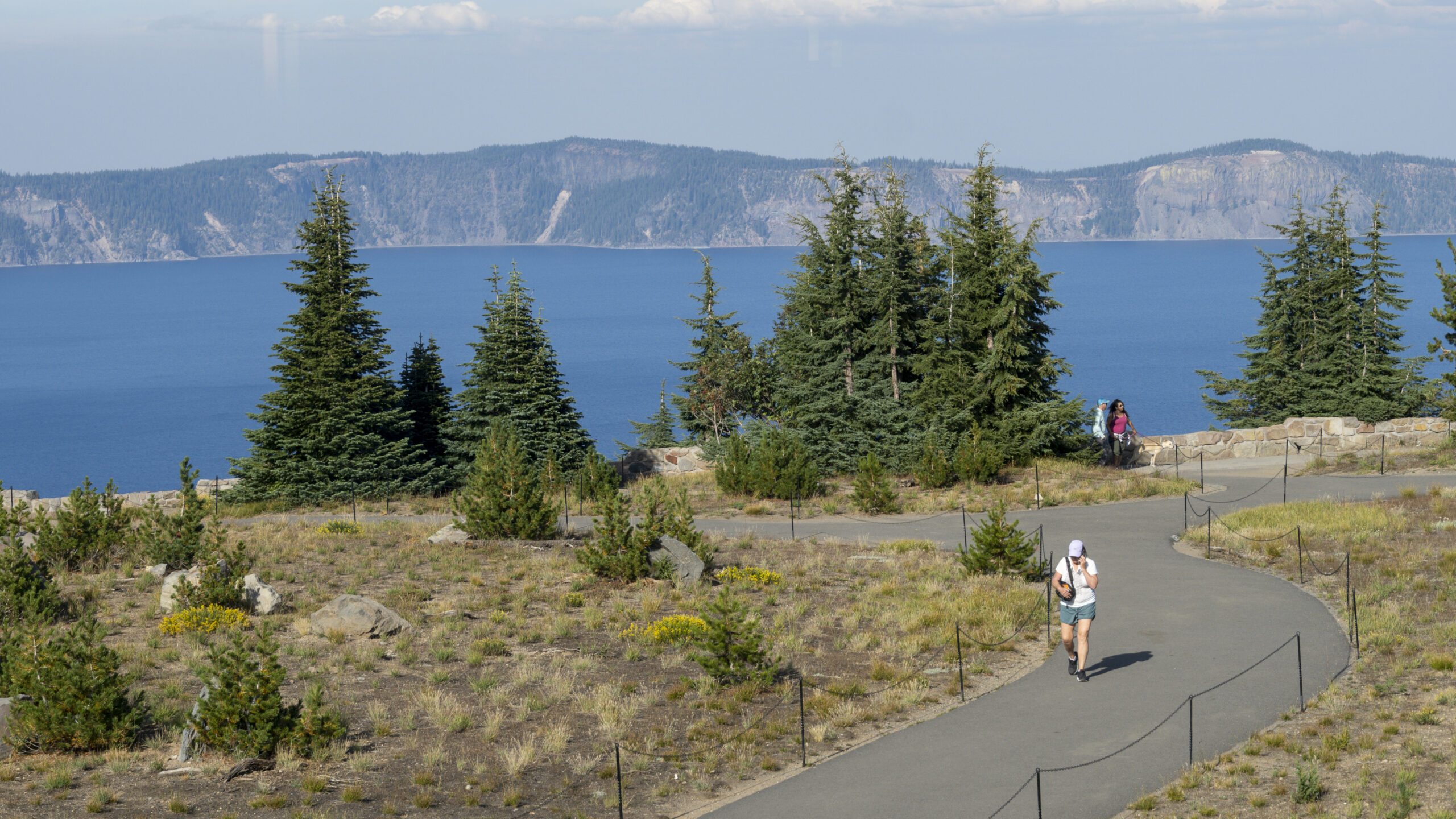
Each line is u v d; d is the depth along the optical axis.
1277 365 46.59
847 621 17.77
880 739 13.02
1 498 29.77
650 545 21.14
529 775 11.68
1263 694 14.06
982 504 29.23
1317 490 28.72
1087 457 34.34
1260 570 20.98
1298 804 10.58
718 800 11.30
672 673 15.30
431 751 11.96
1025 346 33.78
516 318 40.09
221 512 33.19
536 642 16.64
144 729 12.70
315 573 21.14
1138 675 15.12
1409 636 16.00
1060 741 12.79
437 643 16.23
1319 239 46.16
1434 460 31.53
